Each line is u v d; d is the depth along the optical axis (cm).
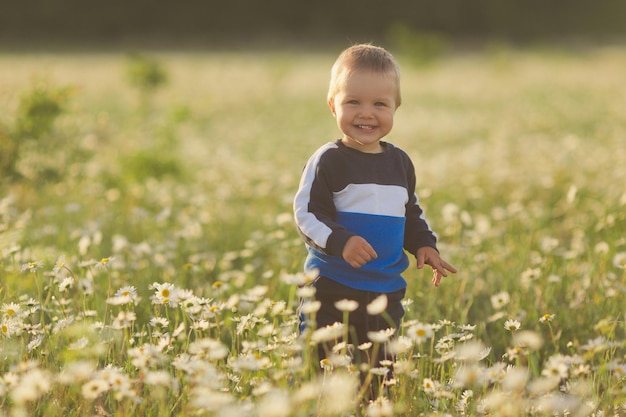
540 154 1217
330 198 341
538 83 3072
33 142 899
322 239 326
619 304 450
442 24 8212
